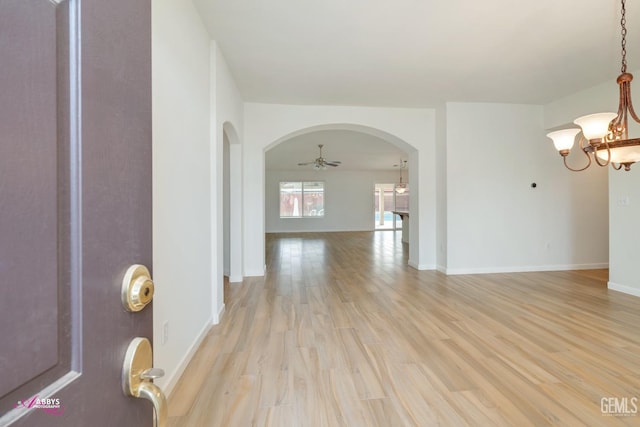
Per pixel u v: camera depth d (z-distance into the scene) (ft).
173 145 6.15
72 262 1.38
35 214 1.22
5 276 1.10
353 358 7.16
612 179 12.66
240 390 5.96
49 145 1.28
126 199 1.77
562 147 7.52
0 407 1.07
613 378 6.29
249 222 15.52
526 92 14.01
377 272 16.42
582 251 16.65
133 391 1.74
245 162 15.28
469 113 15.53
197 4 7.61
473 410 5.34
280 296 12.06
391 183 41.06
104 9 1.57
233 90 12.18
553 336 8.29
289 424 5.03
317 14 8.11
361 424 5.02
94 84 1.49
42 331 1.24
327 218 39.70
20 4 1.16
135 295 1.75
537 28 8.82
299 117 15.39
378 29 8.83
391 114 16.14
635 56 10.50
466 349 7.57
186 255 6.89
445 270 15.93
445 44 9.70
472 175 15.67
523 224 16.10
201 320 8.04
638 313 10.02
